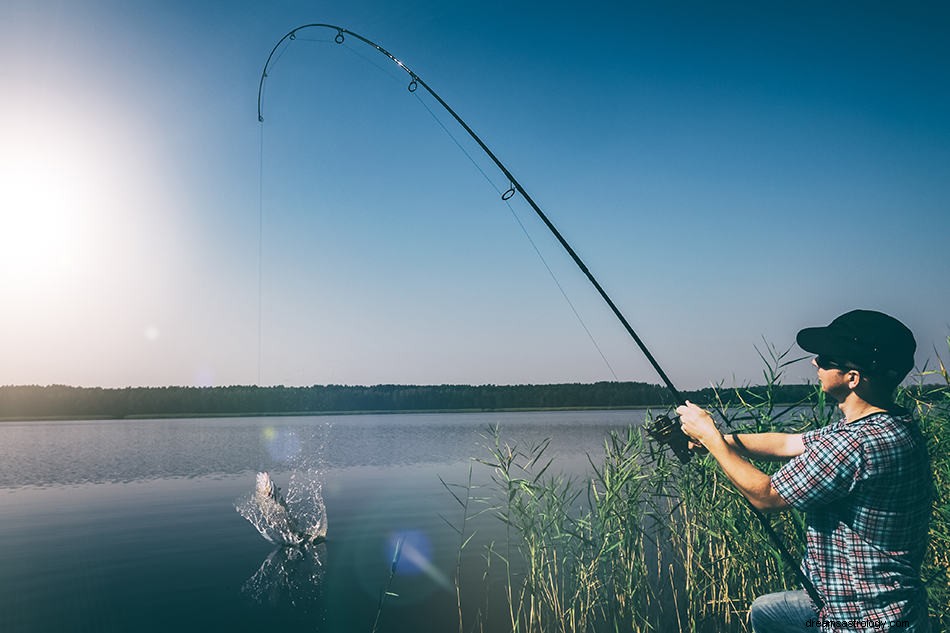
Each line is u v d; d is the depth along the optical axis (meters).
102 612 7.21
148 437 44.31
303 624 6.69
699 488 5.92
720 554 6.07
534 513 6.82
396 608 7.06
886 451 2.21
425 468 22.11
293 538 10.82
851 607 2.31
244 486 18.14
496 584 7.86
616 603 6.17
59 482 19.36
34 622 6.91
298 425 64.88
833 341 2.40
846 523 2.33
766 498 2.40
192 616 7.07
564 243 3.92
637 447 6.50
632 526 6.24
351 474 20.64
